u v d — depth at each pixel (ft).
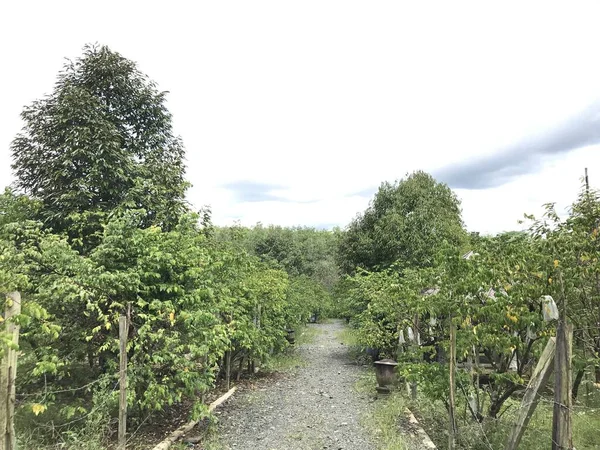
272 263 66.64
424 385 17.85
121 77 38.45
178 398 17.52
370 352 40.78
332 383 31.53
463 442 16.30
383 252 48.01
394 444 16.78
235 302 27.58
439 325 18.98
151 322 16.93
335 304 66.18
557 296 14.73
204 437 18.26
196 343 18.35
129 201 32.42
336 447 17.39
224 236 62.80
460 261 15.37
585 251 16.51
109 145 33.91
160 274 18.03
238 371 31.76
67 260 16.66
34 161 35.06
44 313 12.32
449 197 63.57
